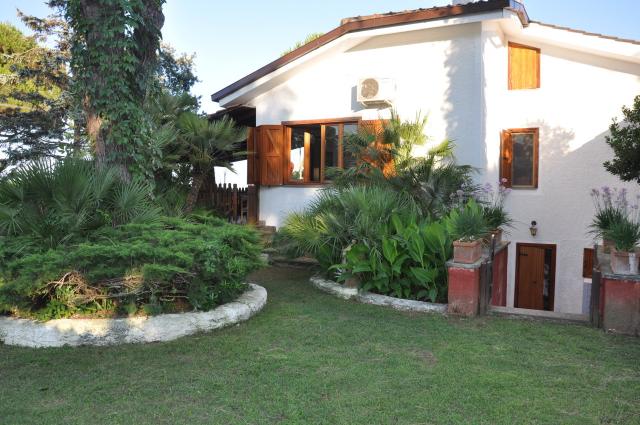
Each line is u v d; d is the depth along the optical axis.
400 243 6.78
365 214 7.09
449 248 6.61
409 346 4.89
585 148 9.59
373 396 3.70
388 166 9.23
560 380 3.99
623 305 5.26
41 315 5.06
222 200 13.07
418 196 8.47
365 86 10.04
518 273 10.27
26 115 17.75
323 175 11.09
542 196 9.98
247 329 5.42
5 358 4.50
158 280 5.02
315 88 10.95
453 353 4.67
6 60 18.16
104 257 4.89
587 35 9.02
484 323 5.73
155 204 7.29
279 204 11.49
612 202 8.50
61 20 17.62
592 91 9.50
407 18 9.34
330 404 3.56
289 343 4.96
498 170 10.11
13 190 5.65
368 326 5.58
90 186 5.84
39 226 5.41
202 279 5.43
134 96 7.37
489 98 9.61
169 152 10.25
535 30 9.44
